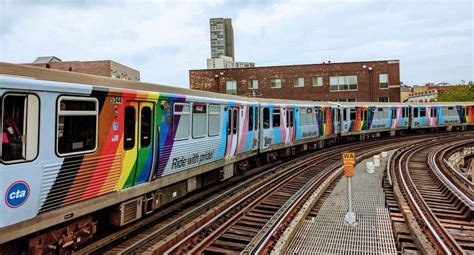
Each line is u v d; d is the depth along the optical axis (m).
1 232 4.31
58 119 5.04
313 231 7.21
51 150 4.94
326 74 37.06
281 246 6.02
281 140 16.53
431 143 23.77
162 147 7.62
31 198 4.67
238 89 38.00
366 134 27.77
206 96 9.88
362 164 16.03
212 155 10.29
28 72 4.82
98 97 5.77
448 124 33.56
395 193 9.64
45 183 4.87
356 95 36.75
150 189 7.42
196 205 9.19
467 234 7.14
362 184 11.72
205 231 7.03
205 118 9.67
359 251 6.18
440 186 11.49
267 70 37.72
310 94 37.25
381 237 6.88
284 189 11.02
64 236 5.48
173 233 6.67
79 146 5.42
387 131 29.59
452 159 20.45
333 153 19.83
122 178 6.46
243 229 7.27
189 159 8.93
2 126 4.25
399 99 36.44
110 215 6.62
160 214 8.22
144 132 7.02
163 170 7.80
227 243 6.48
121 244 6.43
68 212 5.30
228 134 11.27
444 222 7.96
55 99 4.98
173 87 8.55
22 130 4.55
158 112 7.45
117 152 6.26
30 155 4.64
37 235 5.01
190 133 8.86
